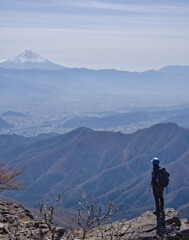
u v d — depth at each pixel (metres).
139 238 10.71
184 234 11.65
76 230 13.12
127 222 12.62
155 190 12.49
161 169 12.55
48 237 10.94
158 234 11.34
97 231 11.66
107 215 6.50
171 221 12.34
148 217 12.93
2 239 10.64
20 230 12.26
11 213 16.64
